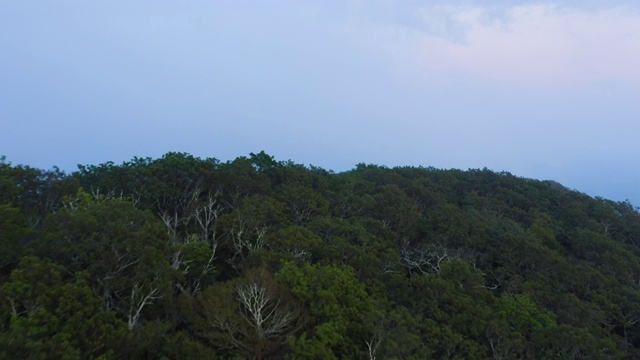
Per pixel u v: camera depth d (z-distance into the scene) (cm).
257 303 2370
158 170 3650
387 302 2795
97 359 1747
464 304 2900
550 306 3394
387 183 5494
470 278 3247
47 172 3061
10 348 1551
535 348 2786
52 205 2956
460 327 2770
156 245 2444
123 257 2270
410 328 2534
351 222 3909
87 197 2736
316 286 2528
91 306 1906
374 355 2312
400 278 3109
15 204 2723
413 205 4669
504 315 2962
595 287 3931
